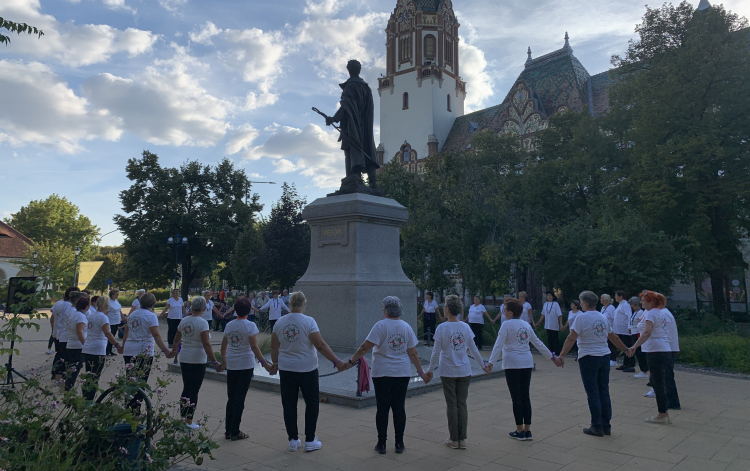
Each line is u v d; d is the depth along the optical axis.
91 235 72.38
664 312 7.15
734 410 7.91
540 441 6.09
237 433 6.08
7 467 3.30
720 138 21.25
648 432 6.54
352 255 11.34
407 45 62.50
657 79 22.91
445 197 23.98
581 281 19.03
